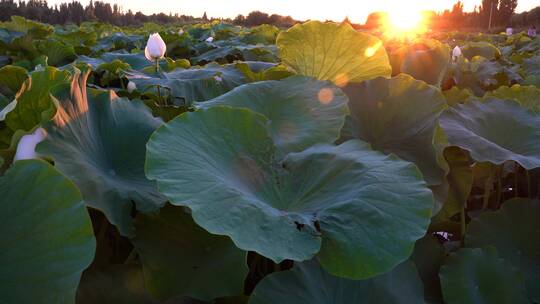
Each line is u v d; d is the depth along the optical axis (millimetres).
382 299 1384
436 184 1838
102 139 1575
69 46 5367
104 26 12180
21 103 1732
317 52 2529
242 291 1275
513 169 2365
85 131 1476
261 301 1268
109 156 1567
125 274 1329
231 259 1314
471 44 7438
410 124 2016
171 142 1365
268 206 1346
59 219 1001
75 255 974
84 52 6117
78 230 994
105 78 3803
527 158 1884
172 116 2492
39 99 1753
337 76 2639
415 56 3295
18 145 1238
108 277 1308
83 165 1333
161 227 1379
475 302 1564
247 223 1216
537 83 4258
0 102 2188
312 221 1304
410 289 1468
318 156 1556
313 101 1944
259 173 1491
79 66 3018
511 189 2467
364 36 2395
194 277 1312
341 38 2432
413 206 1307
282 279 1313
